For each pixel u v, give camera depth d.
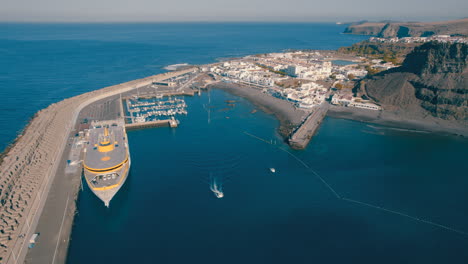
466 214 156.25
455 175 193.50
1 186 152.38
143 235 137.50
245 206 158.75
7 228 130.25
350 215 153.75
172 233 139.12
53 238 131.25
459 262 126.75
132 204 158.12
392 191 174.88
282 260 125.50
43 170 177.88
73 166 186.00
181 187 174.00
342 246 133.75
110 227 142.00
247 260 125.06
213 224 145.25
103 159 178.88
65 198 157.00
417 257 128.75
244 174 189.38
